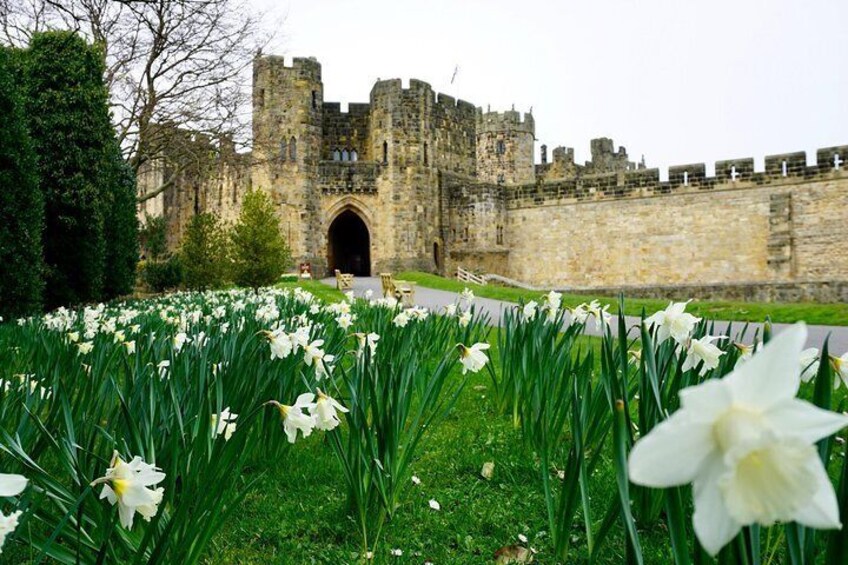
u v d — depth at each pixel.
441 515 4.25
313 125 42.47
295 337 4.11
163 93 26.69
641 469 0.97
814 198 35.25
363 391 4.42
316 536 3.99
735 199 37.47
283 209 40.97
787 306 19.80
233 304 10.20
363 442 4.22
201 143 28.20
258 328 6.87
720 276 37.72
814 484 0.89
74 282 18.06
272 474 4.79
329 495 4.52
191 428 3.69
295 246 41.16
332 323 9.17
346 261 55.38
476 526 4.11
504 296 27.11
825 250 34.81
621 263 40.88
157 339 5.85
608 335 3.84
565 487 3.28
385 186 43.47
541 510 4.30
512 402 6.32
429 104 44.62
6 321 13.45
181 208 51.91
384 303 8.78
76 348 5.65
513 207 45.16
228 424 3.55
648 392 3.59
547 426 4.98
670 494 2.17
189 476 3.12
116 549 3.15
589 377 4.52
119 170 22.38
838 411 3.79
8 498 2.61
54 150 17.80
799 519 0.96
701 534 0.95
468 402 7.20
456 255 45.00
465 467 5.14
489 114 60.97
